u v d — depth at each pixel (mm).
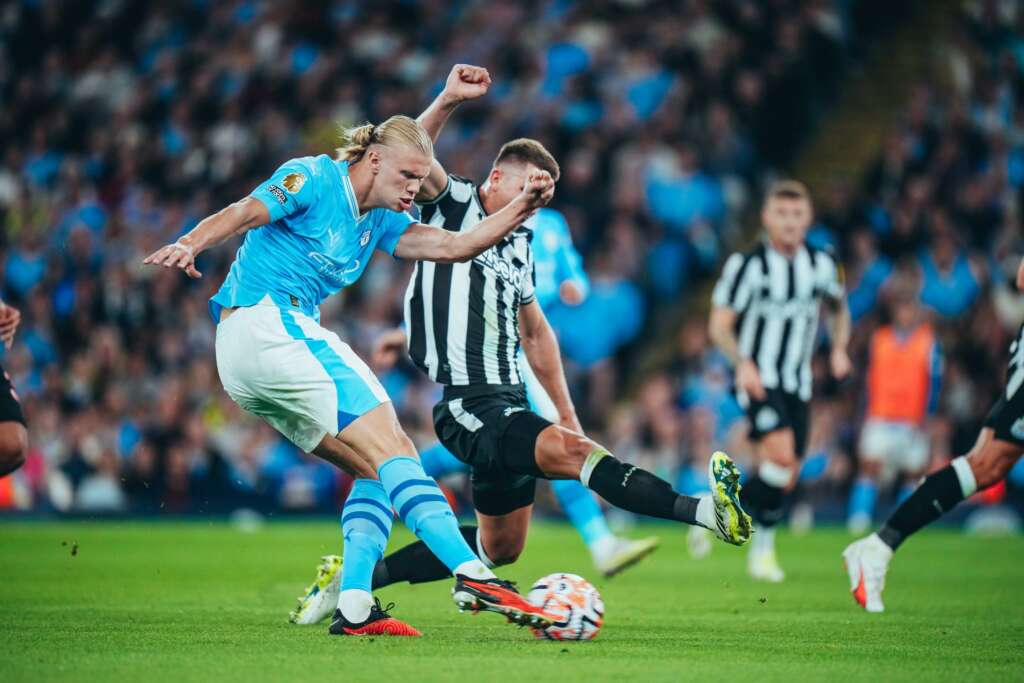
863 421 55781
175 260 16922
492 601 17609
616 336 60375
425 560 20766
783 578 31812
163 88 74500
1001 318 56812
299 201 18156
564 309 59812
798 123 69625
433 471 31531
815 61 71250
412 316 20297
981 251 60219
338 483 57219
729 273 33312
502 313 19953
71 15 79000
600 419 58344
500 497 20000
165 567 32875
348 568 18766
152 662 15734
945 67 69875
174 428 55438
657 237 62812
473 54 72438
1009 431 22203
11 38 78312
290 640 18078
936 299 57156
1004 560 37656
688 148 64062
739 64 69125
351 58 73625
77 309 62375
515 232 20406
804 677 15164
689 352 57250
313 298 18922
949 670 16000
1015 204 61812
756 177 68312
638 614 23297
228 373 18625
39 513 54531
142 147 71750
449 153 67312
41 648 17109
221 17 78250
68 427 55562
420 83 72125
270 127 69812
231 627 19906
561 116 66500
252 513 55844
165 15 79062
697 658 16766
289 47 74500
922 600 26125
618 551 29359
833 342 34812
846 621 22109
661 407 55125
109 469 55281
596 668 15539
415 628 20094
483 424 19422
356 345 59156
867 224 60938
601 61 69062
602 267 60562
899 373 49812
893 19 74875
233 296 18562
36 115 75438
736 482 17141
